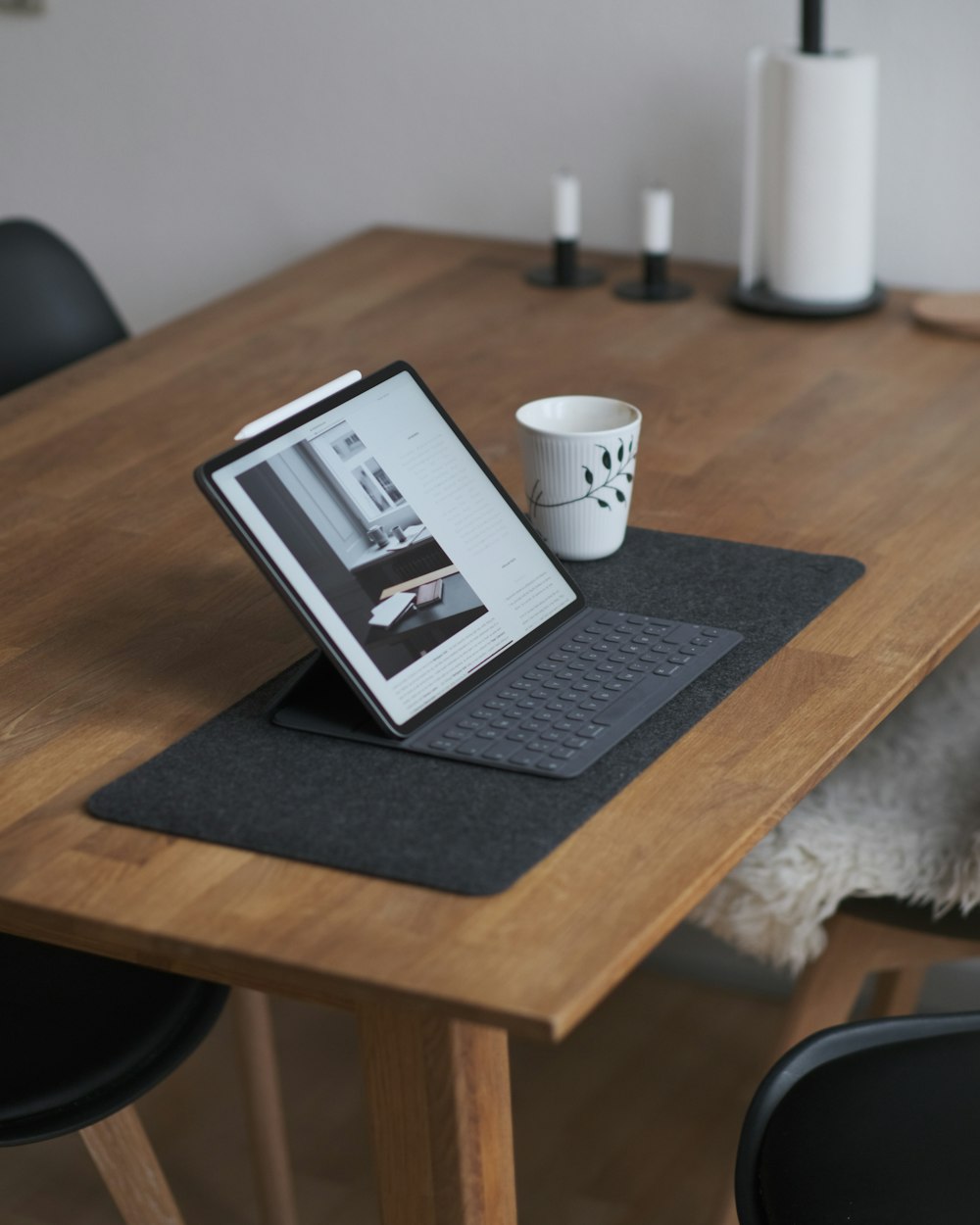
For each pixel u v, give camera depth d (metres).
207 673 1.11
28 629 1.19
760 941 1.29
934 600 1.17
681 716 1.02
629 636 1.12
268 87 2.25
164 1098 1.89
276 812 0.93
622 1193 1.72
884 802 1.33
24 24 2.37
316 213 2.31
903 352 1.70
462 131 2.16
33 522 1.38
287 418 1.05
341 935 0.83
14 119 2.45
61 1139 1.83
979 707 1.42
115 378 1.71
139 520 1.37
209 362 1.75
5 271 1.88
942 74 1.88
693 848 0.89
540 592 1.14
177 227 2.41
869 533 1.28
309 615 1.00
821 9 1.78
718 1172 1.74
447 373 1.67
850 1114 1.02
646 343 1.75
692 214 2.07
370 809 0.93
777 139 1.81
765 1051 1.95
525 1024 0.77
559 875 0.87
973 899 1.26
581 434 1.18
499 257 2.10
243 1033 1.55
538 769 0.96
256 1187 1.63
